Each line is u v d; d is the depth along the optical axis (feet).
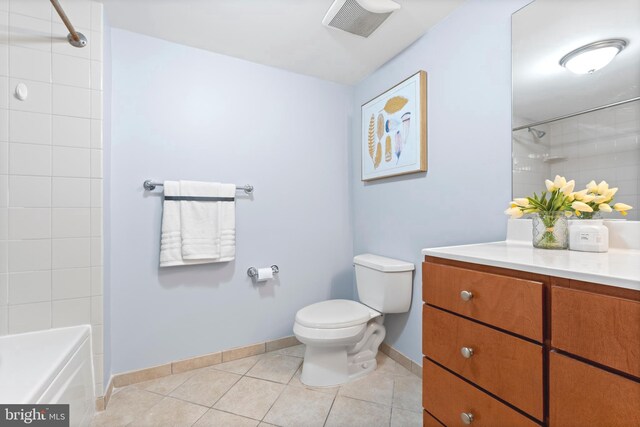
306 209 7.21
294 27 5.35
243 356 6.39
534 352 2.20
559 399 2.04
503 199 4.18
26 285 4.30
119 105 5.38
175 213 5.61
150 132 5.62
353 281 7.72
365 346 5.82
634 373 1.69
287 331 6.96
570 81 3.46
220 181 6.24
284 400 4.86
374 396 4.96
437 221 5.26
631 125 3.00
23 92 4.29
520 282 2.31
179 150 5.86
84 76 4.60
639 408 1.66
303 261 7.16
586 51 3.33
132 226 5.46
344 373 5.36
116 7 4.82
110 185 5.26
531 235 3.81
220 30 5.45
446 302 2.98
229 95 6.34
